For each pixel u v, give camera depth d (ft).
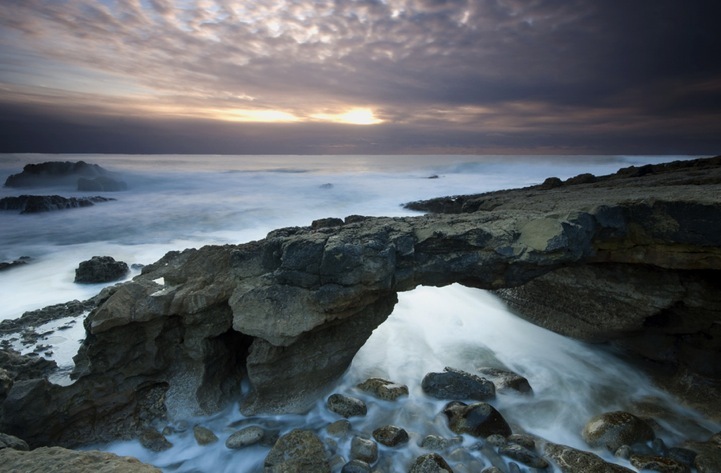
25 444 21.89
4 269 65.77
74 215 112.78
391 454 25.91
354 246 28.17
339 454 25.99
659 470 23.95
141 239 90.43
